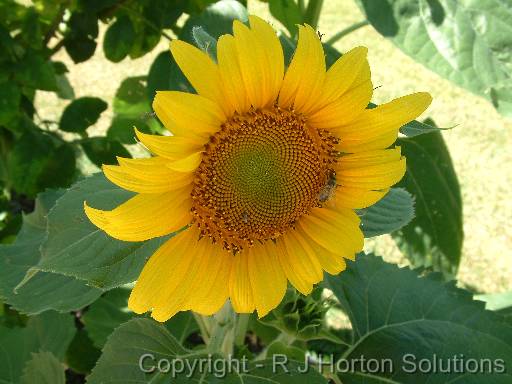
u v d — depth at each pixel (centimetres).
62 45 55
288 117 30
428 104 28
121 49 53
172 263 30
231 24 41
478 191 92
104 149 54
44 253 31
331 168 31
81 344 59
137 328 35
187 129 26
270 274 31
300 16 52
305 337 40
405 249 56
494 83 39
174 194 28
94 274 31
